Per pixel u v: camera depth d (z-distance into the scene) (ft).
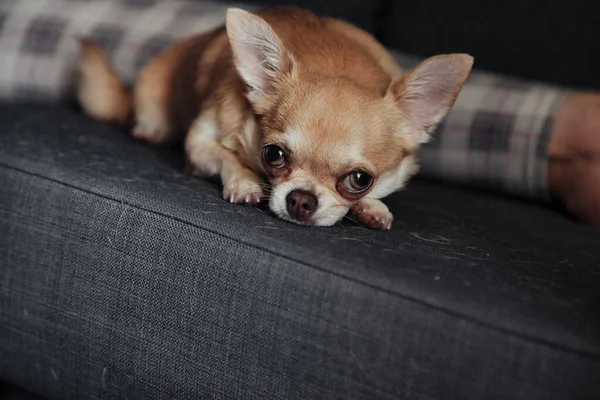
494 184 2.65
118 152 2.37
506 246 2.06
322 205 2.03
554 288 1.77
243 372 1.81
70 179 2.01
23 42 3.03
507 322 1.63
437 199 2.52
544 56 2.79
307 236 1.86
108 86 2.79
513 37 2.81
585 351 1.59
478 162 2.65
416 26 2.92
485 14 2.84
